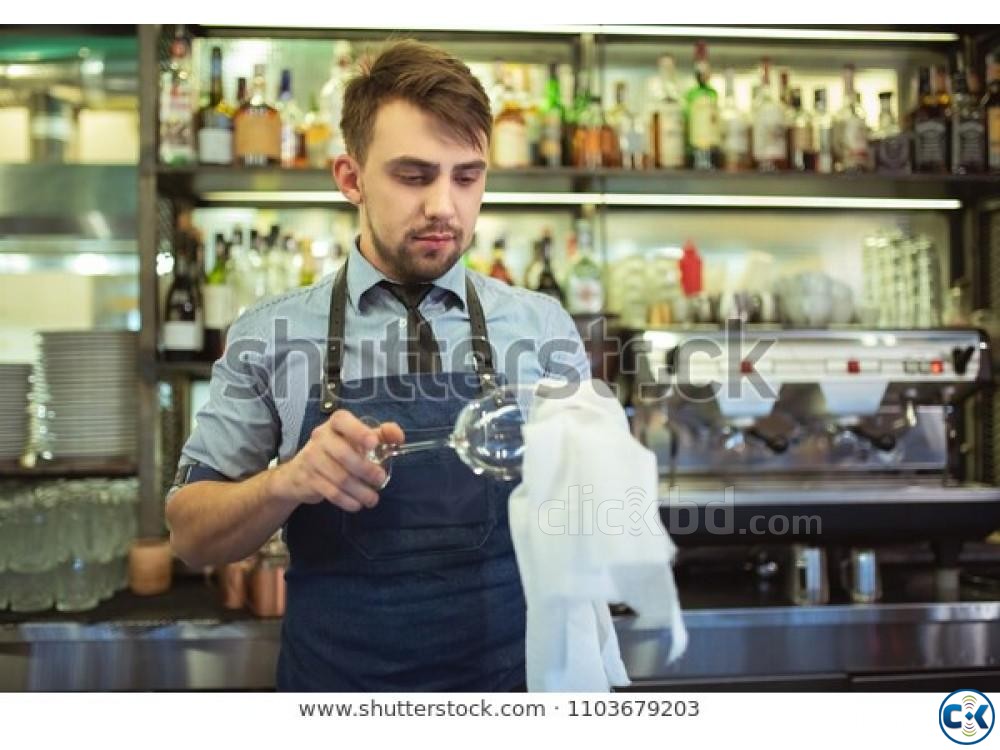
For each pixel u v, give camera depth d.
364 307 1.32
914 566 2.44
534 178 2.28
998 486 2.30
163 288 2.26
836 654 1.99
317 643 1.27
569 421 0.97
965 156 2.36
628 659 1.94
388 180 1.12
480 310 1.35
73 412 2.20
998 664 2.01
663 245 2.63
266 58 2.50
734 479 2.37
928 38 2.59
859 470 2.42
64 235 2.29
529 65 2.55
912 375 2.21
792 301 2.39
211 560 1.21
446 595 1.25
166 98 2.20
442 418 1.27
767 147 2.34
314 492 0.99
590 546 0.94
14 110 2.47
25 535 2.01
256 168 2.17
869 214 2.66
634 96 2.60
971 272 2.61
